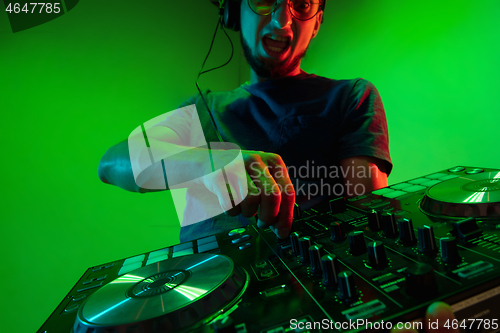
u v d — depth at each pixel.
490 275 0.30
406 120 1.65
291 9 0.96
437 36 1.45
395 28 1.63
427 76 1.52
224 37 2.66
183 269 0.42
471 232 0.38
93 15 2.20
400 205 0.55
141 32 2.35
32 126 2.04
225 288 0.35
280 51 1.03
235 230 0.60
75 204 2.11
